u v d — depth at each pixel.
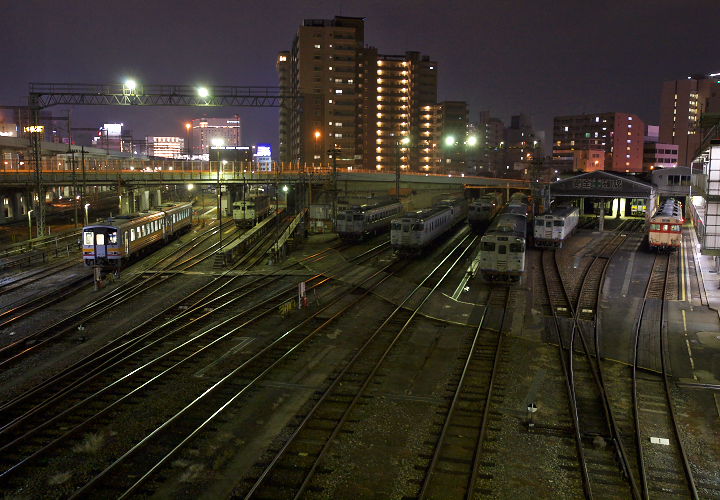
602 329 24.88
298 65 137.75
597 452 14.07
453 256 46.19
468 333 24.53
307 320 26.34
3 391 18.25
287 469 13.22
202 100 56.78
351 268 41.09
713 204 23.73
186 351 21.95
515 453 13.99
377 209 59.22
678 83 178.12
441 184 97.88
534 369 19.92
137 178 66.31
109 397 17.48
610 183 57.16
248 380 18.78
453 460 13.63
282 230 61.97
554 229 47.44
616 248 48.22
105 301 30.73
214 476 12.96
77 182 60.62
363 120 150.12
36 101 51.97
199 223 69.94
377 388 18.17
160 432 15.00
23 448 14.34
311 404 16.88
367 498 12.12
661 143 183.12
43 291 33.53
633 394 17.45
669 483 12.73
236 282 36.50
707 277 35.78
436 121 166.88
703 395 17.59
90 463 13.56
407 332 24.80
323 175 77.12
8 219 69.31
